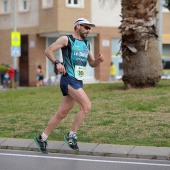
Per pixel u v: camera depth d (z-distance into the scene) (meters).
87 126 13.52
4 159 10.85
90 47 11.19
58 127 13.59
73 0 39.34
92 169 9.84
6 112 16.33
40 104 17.52
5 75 38.47
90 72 40.97
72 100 11.12
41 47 40.91
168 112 14.81
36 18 40.66
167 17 42.59
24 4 42.16
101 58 11.04
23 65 42.53
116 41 41.16
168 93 17.91
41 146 11.43
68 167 10.03
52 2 39.12
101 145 11.64
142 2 18.91
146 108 15.37
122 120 14.05
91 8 39.84
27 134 13.03
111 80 39.59
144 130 12.89
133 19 18.88
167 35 42.62
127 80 19.47
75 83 10.85
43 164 10.33
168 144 11.55
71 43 10.83
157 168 9.89
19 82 42.72
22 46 42.62
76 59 10.85
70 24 39.09
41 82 38.31
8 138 12.66
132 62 19.11
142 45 18.91
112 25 40.78
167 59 43.31
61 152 11.60
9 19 43.06
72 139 11.25
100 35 40.34
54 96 19.42
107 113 15.09
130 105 15.95
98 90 19.94
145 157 10.89
